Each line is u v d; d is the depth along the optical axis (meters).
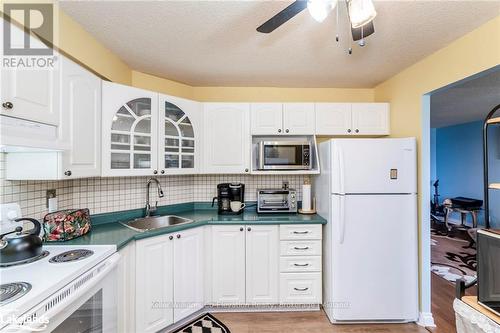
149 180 2.42
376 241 2.13
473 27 1.67
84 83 1.68
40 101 1.33
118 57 2.12
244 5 1.47
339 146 2.15
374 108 2.63
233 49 1.99
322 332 2.05
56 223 1.63
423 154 2.16
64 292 1.07
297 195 2.87
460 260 3.60
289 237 2.31
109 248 1.51
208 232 2.31
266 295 2.31
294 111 2.62
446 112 4.28
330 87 2.91
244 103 2.59
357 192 2.13
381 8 1.47
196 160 2.49
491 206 4.96
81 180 2.02
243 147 2.58
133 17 1.58
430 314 2.12
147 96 2.11
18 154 1.45
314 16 1.10
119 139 1.98
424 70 2.14
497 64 1.56
